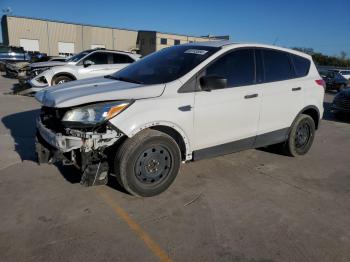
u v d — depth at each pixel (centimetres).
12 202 370
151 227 335
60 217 344
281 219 361
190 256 293
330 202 409
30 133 651
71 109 358
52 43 5034
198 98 411
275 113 507
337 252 307
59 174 448
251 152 592
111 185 422
